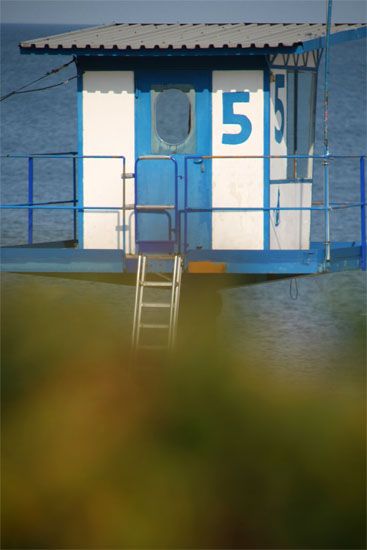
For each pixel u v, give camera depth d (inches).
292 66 2210.9
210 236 2148.1
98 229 2166.6
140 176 2139.5
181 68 2133.4
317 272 2074.3
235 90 2133.4
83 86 2155.5
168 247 2132.1
